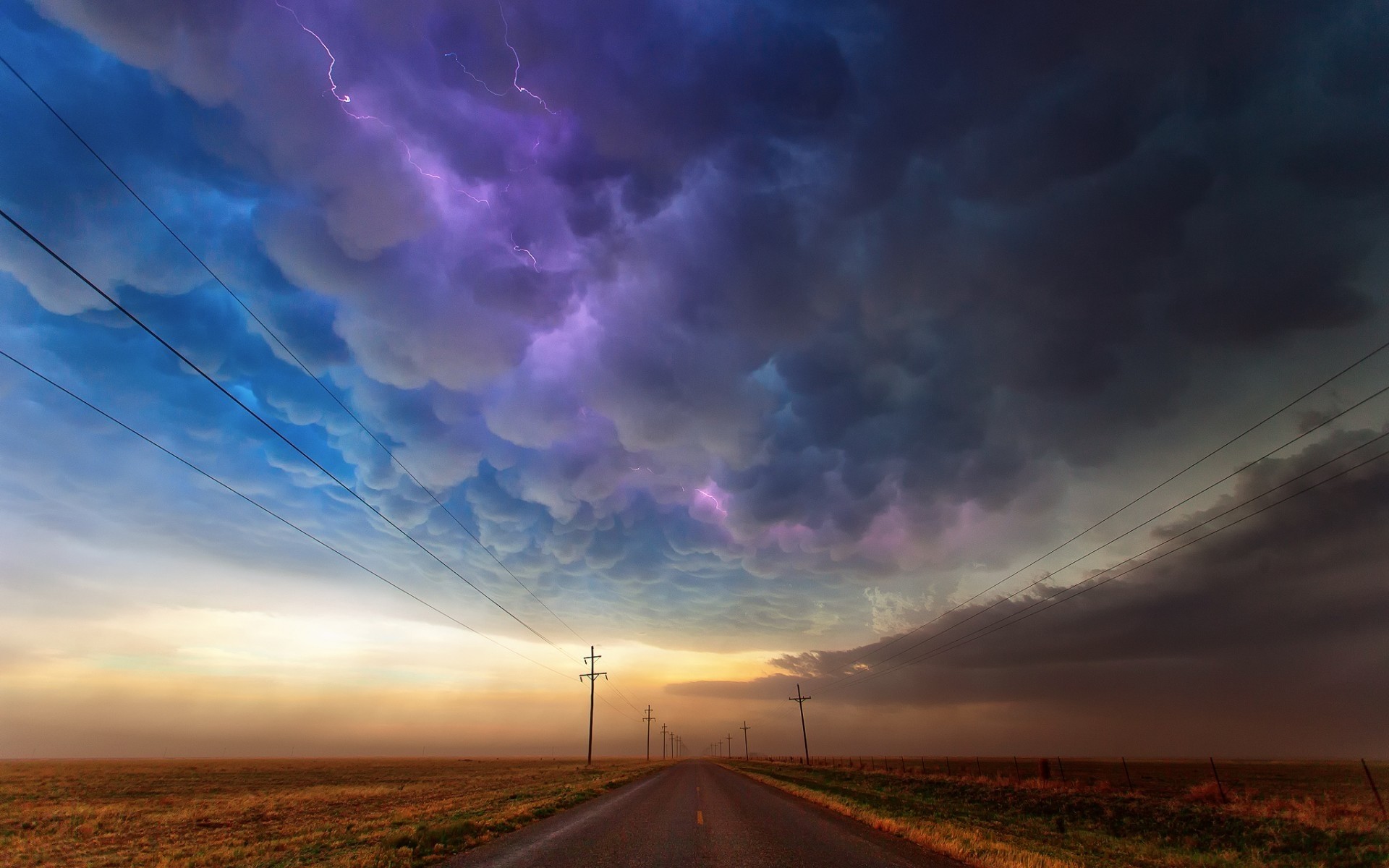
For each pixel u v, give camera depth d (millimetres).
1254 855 15914
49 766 92938
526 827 17031
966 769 69125
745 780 42750
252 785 50812
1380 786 38562
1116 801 26453
